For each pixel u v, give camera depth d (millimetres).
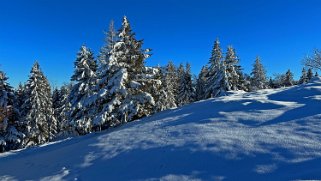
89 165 10625
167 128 12250
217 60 41438
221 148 8906
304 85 14375
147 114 22156
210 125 11125
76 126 32094
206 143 9477
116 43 22766
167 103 44156
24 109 39656
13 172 12945
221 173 7719
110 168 9812
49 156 14289
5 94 34594
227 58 41438
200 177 7781
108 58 23438
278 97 13180
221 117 11742
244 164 7844
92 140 13953
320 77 15281
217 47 41688
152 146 10539
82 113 31672
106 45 28906
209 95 41812
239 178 7289
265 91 15750
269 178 6977
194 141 9867
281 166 7336
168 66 61469
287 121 10031
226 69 40969
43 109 40094
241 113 11695
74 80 34312
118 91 20938
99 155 11352
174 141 10398
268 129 9648
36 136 39312
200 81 62219
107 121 22266
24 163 14508
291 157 7609
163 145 10320
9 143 37406
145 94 21578
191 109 14781
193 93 61562
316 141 8188
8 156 19375
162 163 9062
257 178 7105
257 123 10383
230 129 10312
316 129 8938
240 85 42094
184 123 12273
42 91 40156
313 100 11586
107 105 21484
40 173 11398
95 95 22453
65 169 10938
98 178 9297
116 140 12648
